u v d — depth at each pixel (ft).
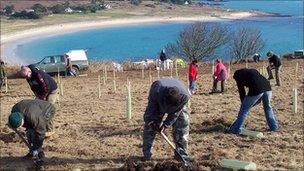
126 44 347.15
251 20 553.64
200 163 32.42
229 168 31.14
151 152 33.78
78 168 32.53
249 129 44.27
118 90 82.53
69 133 44.91
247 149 36.96
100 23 518.78
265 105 43.09
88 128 47.32
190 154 35.35
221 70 73.87
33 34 415.03
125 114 55.57
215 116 51.34
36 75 39.17
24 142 36.50
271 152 36.04
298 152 36.17
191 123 47.24
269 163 33.09
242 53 164.25
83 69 127.13
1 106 70.13
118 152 36.63
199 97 69.56
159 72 116.78
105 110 59.52
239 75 41.78
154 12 634.84
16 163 34.09
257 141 39.58
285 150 36.70
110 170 31.96
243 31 173.99
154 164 32.37
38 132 32.99
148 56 279.08
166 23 540.11
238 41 164.66
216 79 74.08
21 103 32.81
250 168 30.89
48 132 41.73
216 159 33.63
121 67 134.31
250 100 41.57
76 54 128.16
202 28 161.48
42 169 32.55
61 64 122.31
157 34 418.10
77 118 53.72
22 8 620.08
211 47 160.86
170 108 30.71
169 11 654.53
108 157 35.22
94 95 77.00
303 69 101.35
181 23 538.47
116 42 362.94
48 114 33.47
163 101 30.78
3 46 335.47
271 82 83.35
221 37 162.81
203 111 55.31
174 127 32.58
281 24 488.85
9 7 592.60
